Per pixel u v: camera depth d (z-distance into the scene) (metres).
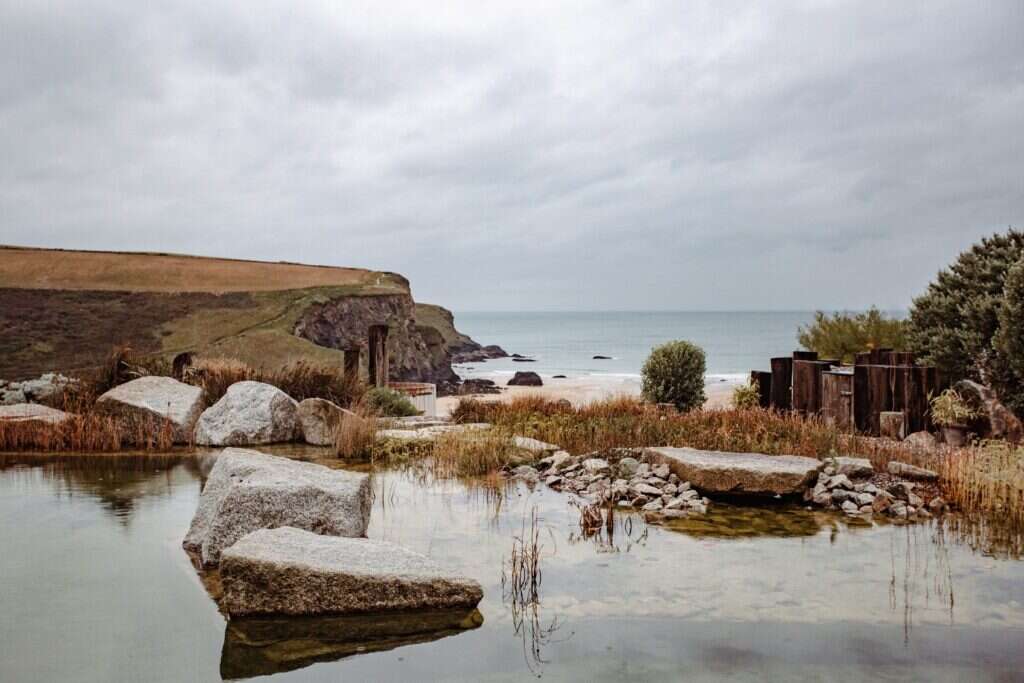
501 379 55.53
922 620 5.13
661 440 11.62
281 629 5.01
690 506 8.38
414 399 21.44
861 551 6.73
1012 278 12.72
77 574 6.04
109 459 11.38
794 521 7.86
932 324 15.05
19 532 7.24
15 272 55.59
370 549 5.80
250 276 63.00
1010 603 5.45
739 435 11.45
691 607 5.37
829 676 4.29
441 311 93.00
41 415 13.31
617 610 5.31
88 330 46.44
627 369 59.44
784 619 5.14
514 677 4.29
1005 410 11.84
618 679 4.25
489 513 8.11
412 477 10.16
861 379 13.11
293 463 7.69
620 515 8.11
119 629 4.97
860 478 9.05
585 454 10.76
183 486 9.34
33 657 4.52
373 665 4.46
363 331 55.06
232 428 12.76
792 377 14.95
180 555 6.56
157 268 61.41
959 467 8.82
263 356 42.72
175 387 13.87
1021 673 4.33
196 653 4.61
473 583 5.41
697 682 4.21
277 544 5.62
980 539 7.15
